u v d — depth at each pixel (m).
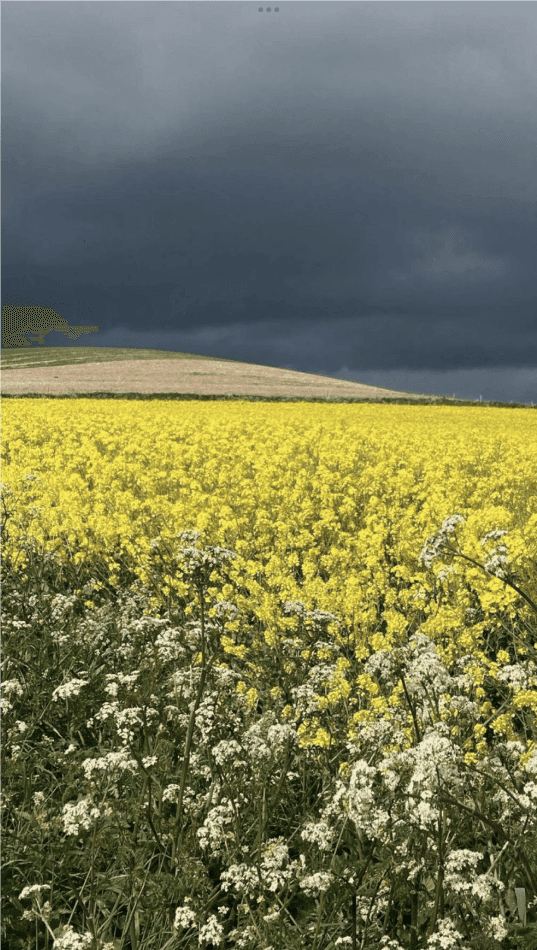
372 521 10.75
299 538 9.70
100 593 9.10
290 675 5.90
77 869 4.20
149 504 10.82
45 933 3.75
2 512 9.74
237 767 4.27
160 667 5.19
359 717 5.01
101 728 5.73
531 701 4.82
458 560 6.98
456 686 5.05
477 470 17.25
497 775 4.30
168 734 4.90
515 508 12.27
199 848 4.14
